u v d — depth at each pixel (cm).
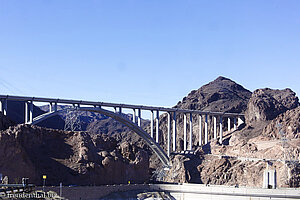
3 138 18475
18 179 16362
